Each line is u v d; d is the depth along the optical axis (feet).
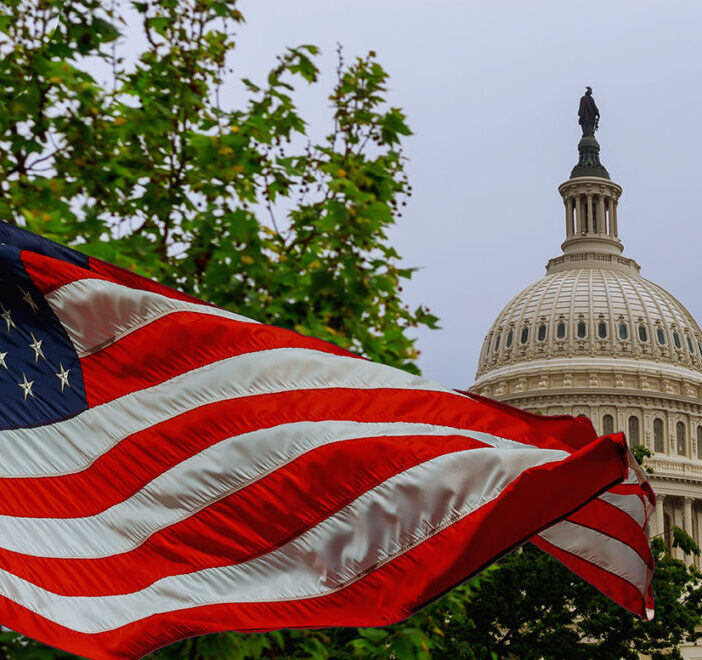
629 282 508.12
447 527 24.73
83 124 39.04
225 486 25.45
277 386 26.66
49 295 26.63
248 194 41.16
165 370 26.68
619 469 24.76
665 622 175.73
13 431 25.39
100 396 26.37
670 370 475.31
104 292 26.68
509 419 28.43
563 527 30.94
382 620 24.32
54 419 25.86
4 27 39.81
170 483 25.53
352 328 39.65
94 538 24.73
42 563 23.68
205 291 38.86
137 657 23.18
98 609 23.50
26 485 24.86
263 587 24.59
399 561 24.66
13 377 25.94
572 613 172.86
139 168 41.81
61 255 27.94
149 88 44.32
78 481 25.39
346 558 24.79
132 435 25.95
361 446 25.31
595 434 29.50
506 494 24.72
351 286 39.14
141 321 26.91
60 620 22.79
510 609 167.73
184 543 24.99
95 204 40.50
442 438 25.70
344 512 24.97
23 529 24.02
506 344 501.15
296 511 25.12
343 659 42.22
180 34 43.93
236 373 26.58
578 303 492.13
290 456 25.50
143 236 40.04
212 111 42.22
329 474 25.18
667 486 442.50
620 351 477.36
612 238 535.60
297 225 43.21
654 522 442.91
